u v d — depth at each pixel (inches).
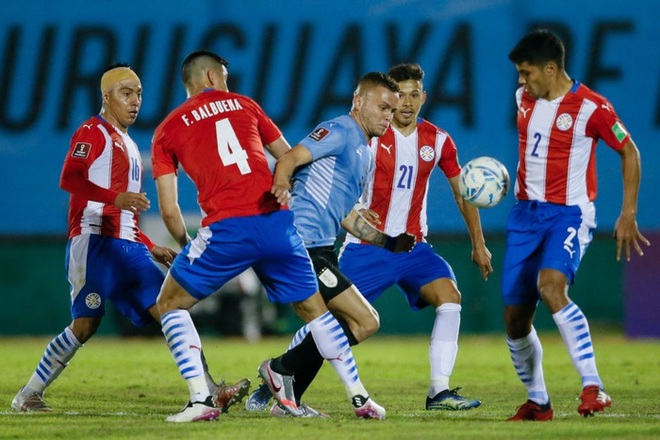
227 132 882.1
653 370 1565.0
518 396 1203.2
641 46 2335.1
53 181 2395.4
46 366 1024.2
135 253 1043.9
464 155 2348.7
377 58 2367.1
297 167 921.5
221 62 945.5
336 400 1147.9
